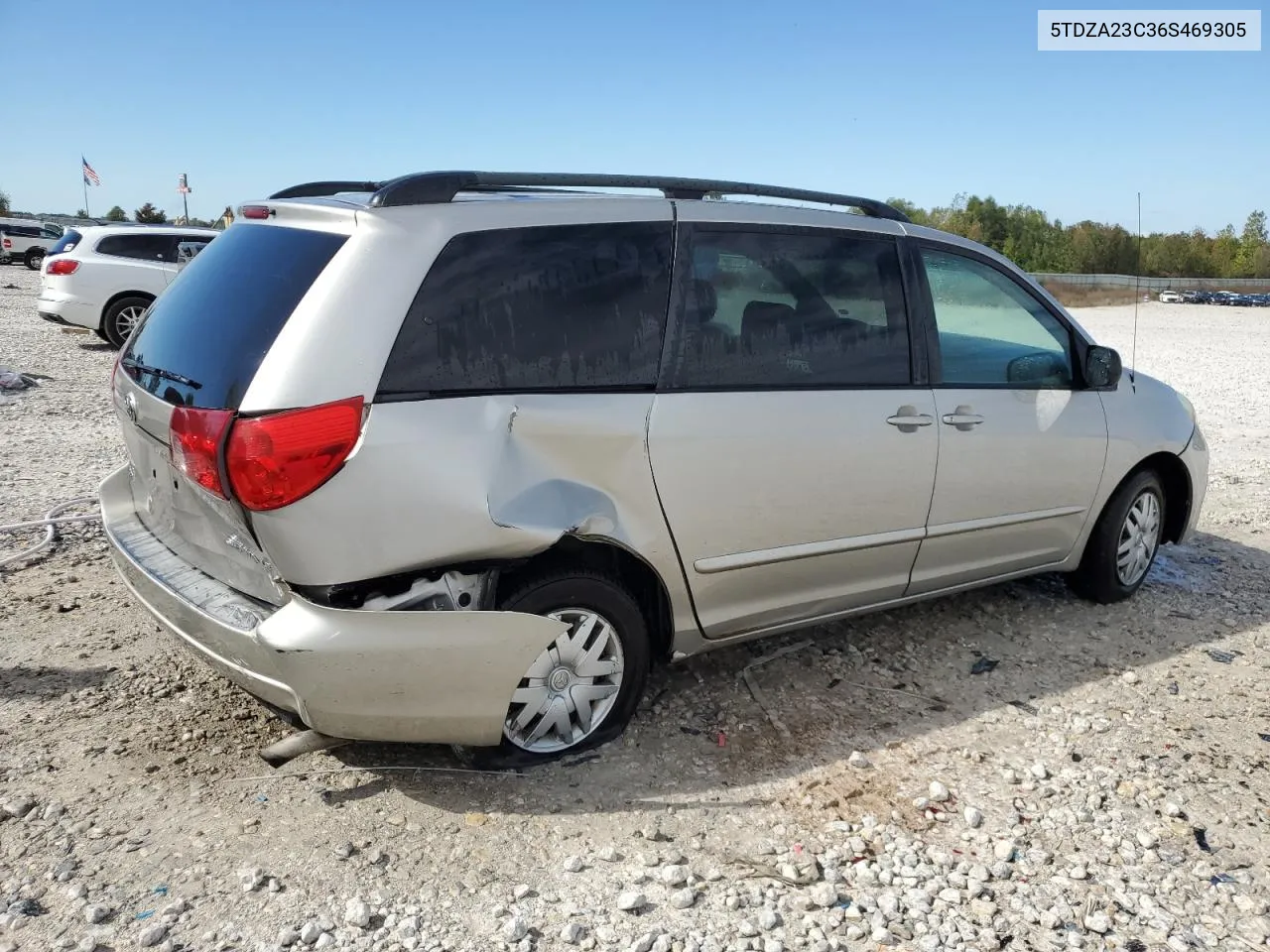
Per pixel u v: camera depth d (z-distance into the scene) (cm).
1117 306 4609
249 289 308
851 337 387
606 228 334
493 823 308
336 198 340
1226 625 500
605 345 327
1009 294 446
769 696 401
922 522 412
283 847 291
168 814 304
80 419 909
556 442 313
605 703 347
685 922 269
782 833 312
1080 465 468
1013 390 439
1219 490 794
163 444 314
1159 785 347
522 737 332
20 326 1673
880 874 294
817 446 370
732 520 355
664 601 355
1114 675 436
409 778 329
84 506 606
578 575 326
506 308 309
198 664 403
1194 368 1872
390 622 286
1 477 673
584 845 300
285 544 277
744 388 356
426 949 254
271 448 270
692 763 348
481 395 302
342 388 278
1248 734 388
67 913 260
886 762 356
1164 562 596
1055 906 283
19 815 299
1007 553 459
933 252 419
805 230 379
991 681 425
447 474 289
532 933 262
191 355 305
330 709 287
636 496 332
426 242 298
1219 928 278
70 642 420
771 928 269
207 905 265
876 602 421
